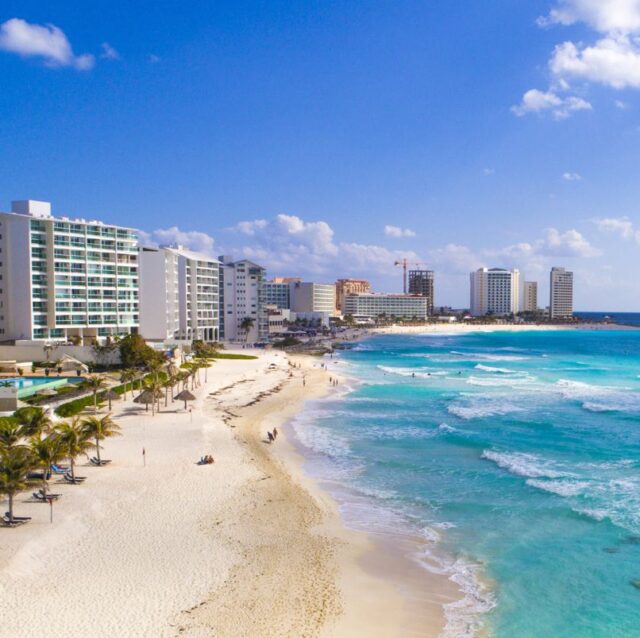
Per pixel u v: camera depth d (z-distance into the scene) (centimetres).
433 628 2828
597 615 2959
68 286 12112
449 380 11981
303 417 7844
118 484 4603
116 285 13125
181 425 6738
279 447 6159
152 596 2931
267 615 2834
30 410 5234
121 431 6391
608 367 15300
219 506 4247
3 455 3881
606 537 3862
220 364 13888
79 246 12338
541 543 3791
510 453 5931
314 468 5431
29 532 3572
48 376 9394
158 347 13475
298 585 3161
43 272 11794
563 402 9094
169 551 3462
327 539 3800
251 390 10081
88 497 4259
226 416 7675
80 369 10131
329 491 4778
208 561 3356
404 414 8081
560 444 6300
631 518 4166
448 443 6359
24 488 3738
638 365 15938
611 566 3469
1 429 4684
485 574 3388
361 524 4084
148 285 14962
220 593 3008
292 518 4116
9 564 3133
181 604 2873
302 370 13500
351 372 13538
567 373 13662
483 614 2966
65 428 4678
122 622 2678
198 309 18512
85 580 3066
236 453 5716
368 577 3312
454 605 3047
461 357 18600
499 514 4278
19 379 8569
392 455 5872
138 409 7631
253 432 6794
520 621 2903
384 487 4884
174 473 4947
